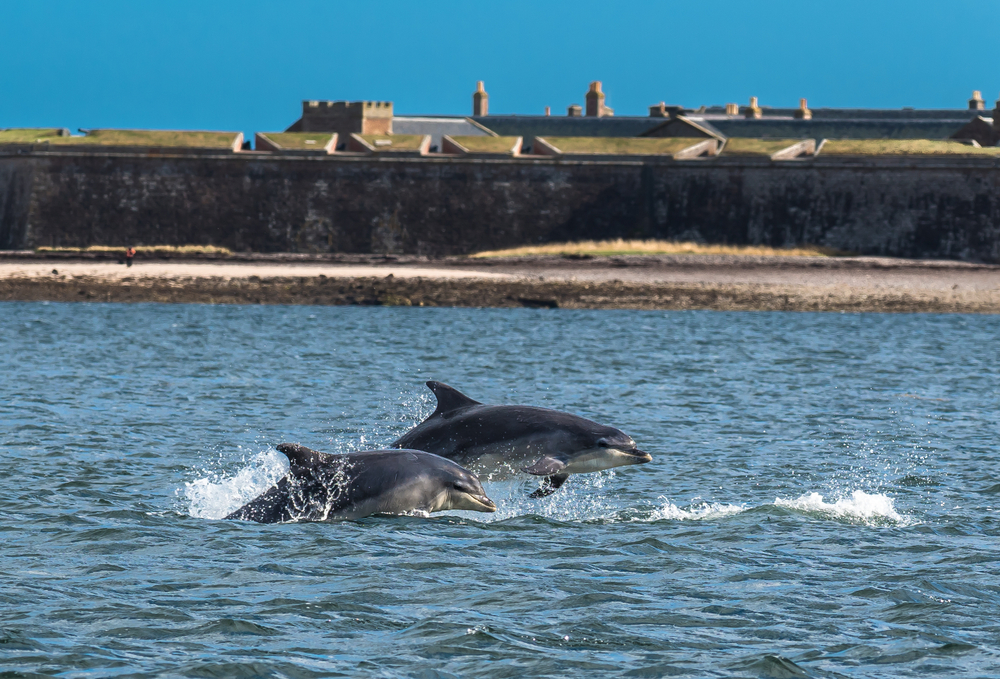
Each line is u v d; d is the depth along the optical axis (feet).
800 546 180.65
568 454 185.57
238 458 262.26
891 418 351.25
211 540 176.76
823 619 144.25
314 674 124.67
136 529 183.21
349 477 188.85
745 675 125.59
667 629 140.15
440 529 184.14
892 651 133.08
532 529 188.14
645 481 240.73
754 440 302.45
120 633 135.33
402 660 128.98
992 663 129.59
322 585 155.22
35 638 132.67
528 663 128.47
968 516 205.36
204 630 136.98
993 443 301.63
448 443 193.67
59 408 335.88
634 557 172.45
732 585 158.40
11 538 177.37
